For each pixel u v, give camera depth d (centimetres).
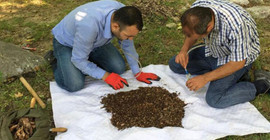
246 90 292
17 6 557
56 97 312
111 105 296
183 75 357
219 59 299
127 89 328
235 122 271
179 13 521
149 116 278
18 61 357
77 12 279
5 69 345
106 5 273
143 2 547
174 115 281
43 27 478
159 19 500
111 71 353
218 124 270
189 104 302
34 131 232
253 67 365
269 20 496
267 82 304
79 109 293
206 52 309
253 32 274
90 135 258
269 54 396
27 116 235
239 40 252
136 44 434
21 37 448
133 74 355
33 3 571
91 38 274
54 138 268
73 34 300
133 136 250
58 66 323
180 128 261
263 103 309
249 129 263
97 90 326
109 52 343
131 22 240
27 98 323
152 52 415
